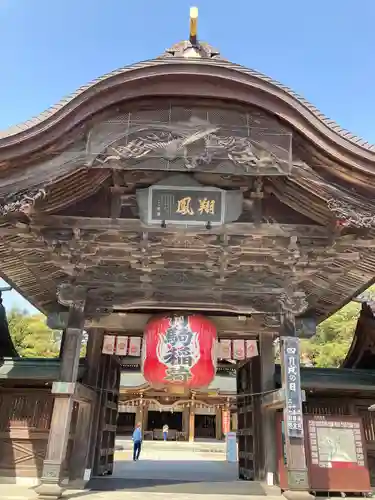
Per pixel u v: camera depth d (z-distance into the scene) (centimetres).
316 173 739
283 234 770
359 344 1255
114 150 698
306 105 734
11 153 694
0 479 991
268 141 721
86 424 996
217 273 865
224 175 769
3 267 899
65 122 707
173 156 697
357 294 1008
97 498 768
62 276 934
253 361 1130
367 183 735
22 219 714
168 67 715
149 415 4816
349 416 959
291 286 880
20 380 1051
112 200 788
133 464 1819
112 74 709
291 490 734
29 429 1035
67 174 709
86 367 1055
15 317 4016
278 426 966
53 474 723
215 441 4150
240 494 856
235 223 762
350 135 751
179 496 814
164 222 754
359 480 900
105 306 876
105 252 820
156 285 880
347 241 765
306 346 3631
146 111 730
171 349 852
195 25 898
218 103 736
